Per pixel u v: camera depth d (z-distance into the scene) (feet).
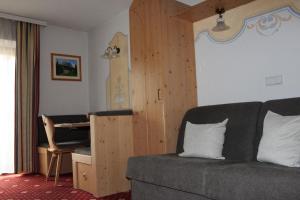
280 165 6.23
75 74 17.84
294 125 6.42
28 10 14.62
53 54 17.01
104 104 16.98
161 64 10.14
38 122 15.40
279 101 7.65
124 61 15.37
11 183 12.43
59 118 15.67
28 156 14.97
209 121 8.97
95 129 9.99
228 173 5.86
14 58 15.33
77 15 15.70
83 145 12.87
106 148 10.20
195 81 11.23
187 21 11.20
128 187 10.66
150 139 10.39
